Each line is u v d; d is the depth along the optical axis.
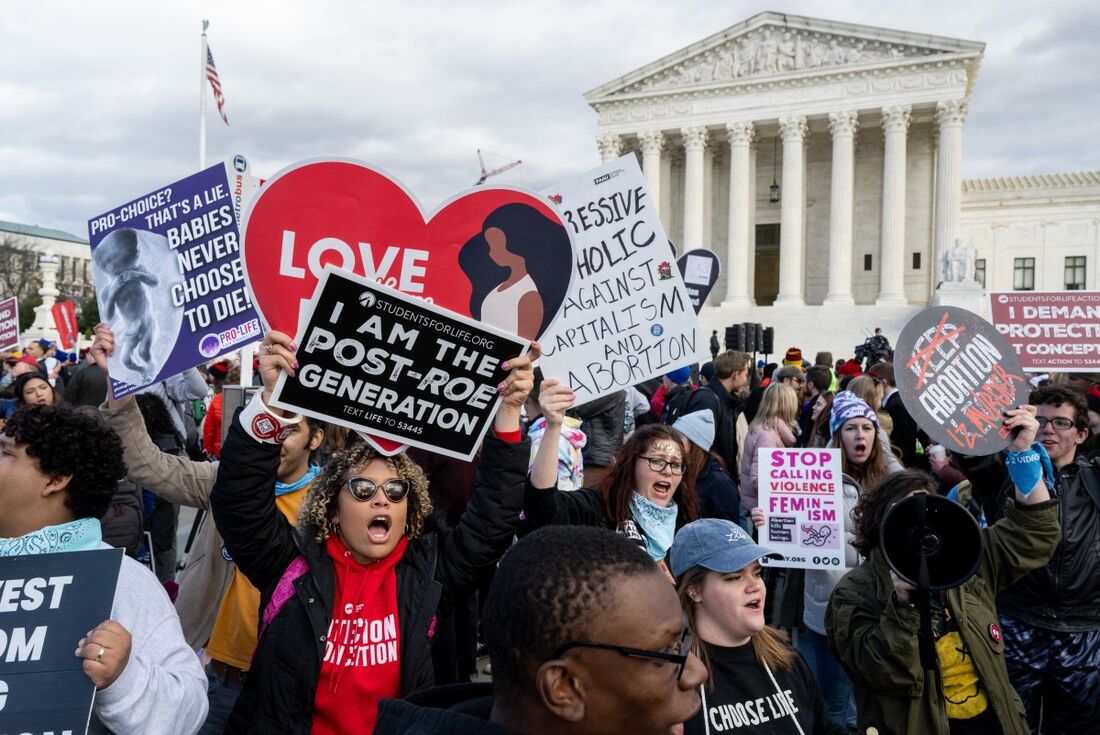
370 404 3.75
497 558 3.96
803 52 57.72
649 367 6.00
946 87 54.31
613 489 5.31
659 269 6.00
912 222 60.31
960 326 5.20
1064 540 5.50
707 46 59.28
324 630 3.54
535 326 4.25
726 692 3.73
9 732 2.74
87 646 2.79
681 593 3.87
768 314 56.16
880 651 4.27
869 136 62.16
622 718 1.98
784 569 7.05
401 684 3.60
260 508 3.64
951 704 4.41
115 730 2.88
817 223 63.25
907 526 3.80
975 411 5.11
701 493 7.23
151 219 6.09
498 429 3.98
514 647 2.01
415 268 4.08
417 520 3.79
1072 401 5.67
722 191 65.00
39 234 119.44
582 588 1.96
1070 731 5.67
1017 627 5.68
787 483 6.50
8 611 2.90
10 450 3.27
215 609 5.11
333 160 3.93
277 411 3.65
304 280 3.92
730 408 10.94
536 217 4.20
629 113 61.41
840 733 3.90
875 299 60.97
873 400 9.89
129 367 5.93
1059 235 64.19
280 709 3.47
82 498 3.36
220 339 6.04
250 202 3.83
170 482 5.23
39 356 20.41
